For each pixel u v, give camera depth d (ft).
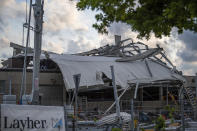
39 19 48.55
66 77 125.18
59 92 132.57
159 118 27.86
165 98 149.18
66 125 36.99
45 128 34.30
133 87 134.92
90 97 149.89
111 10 35.50
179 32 33.42
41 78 130.93
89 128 55.01
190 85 165.89
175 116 46.55
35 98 47.42
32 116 33.27
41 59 140.77
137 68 150.20
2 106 31.07
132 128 37.58
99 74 130.72
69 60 136.05
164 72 152.66
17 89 122.83
